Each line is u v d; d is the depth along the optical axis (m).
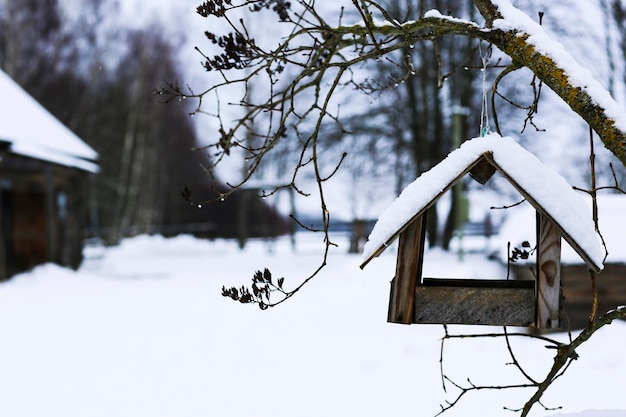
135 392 5.77
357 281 12.73
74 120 34.53
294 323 8.62
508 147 2.48
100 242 32.84
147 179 38.06
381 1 13.27
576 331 7.76
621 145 2.31
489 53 2.81
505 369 6.29
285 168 18.36
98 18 37.47
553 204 2.43
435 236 20.47
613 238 8.24
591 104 2.41
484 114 2.77
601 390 5.48
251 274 16.62
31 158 15.48
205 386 5.93
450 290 2.65
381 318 8.80
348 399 5.46
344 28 3.27
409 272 2.63
